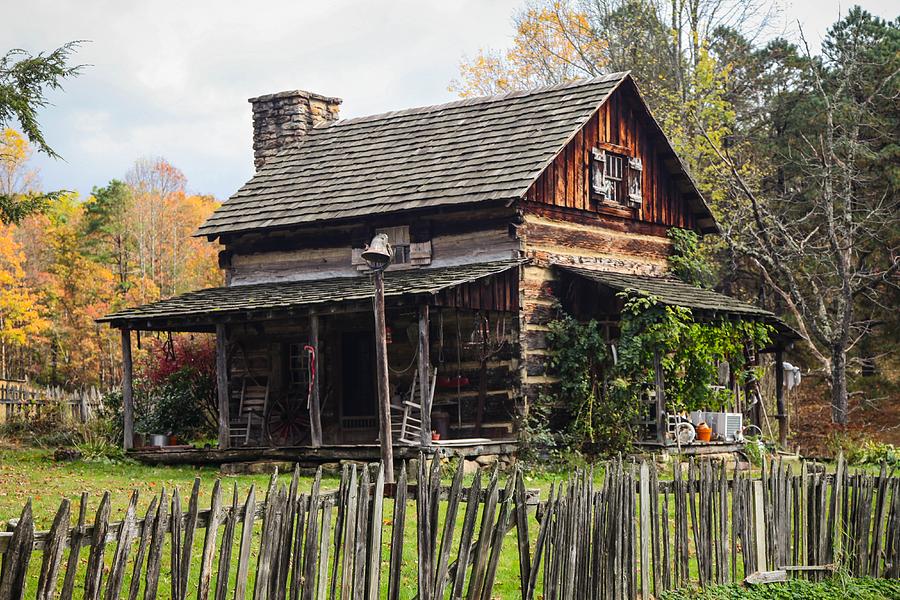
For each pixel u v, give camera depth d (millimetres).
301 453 19688
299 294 20594
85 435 22344
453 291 18797
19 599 6477
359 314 22062
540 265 20953
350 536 8094
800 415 34219
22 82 17906
